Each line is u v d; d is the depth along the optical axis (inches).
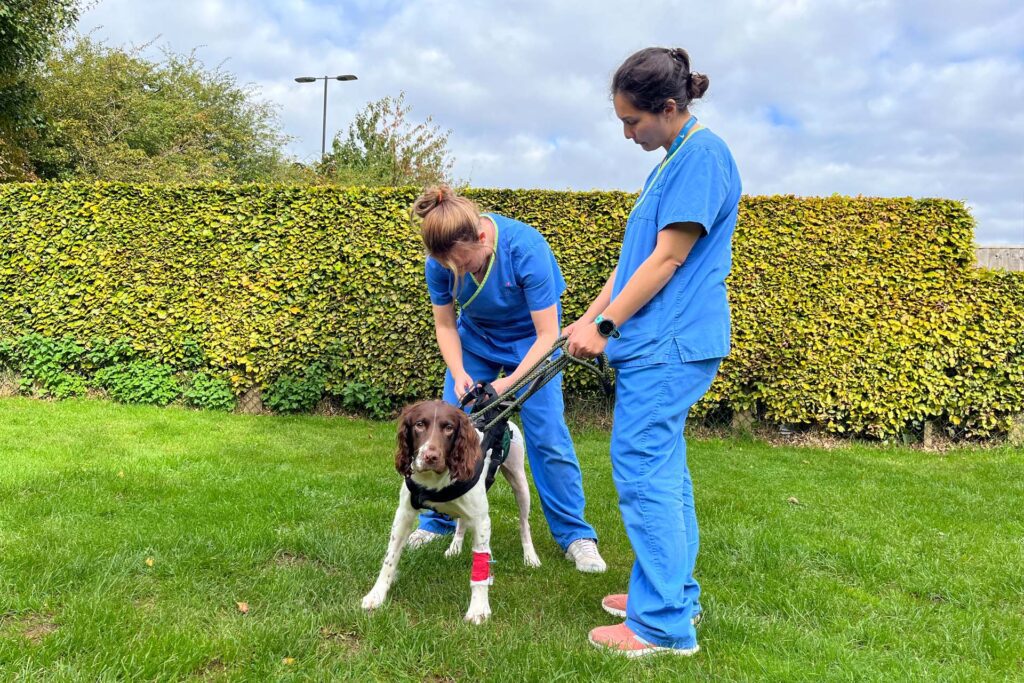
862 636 109.9
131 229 314.7
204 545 134.9
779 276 287.6
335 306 305.9
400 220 300.0
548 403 140.1
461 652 97.7
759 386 291.0
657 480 99.5
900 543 156.8
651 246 100.7
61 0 502.3
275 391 310.2
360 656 96.3
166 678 88.6
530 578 131.3
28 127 536.7
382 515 164.4
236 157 995.3
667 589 98.7
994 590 129.6
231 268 309.7
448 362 139.8
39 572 117.1
